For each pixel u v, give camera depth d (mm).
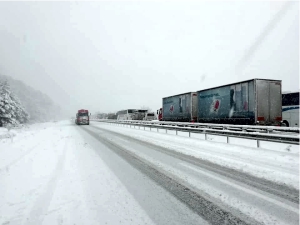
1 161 6750
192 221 3092
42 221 3051
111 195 4066
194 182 4875
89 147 10211
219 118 16469
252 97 13445
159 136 14734
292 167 5867
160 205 3637
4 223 2988
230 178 5145
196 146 9930
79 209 3451
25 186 4512
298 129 7918
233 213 3354
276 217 3215
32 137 14797
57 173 5508
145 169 6016
